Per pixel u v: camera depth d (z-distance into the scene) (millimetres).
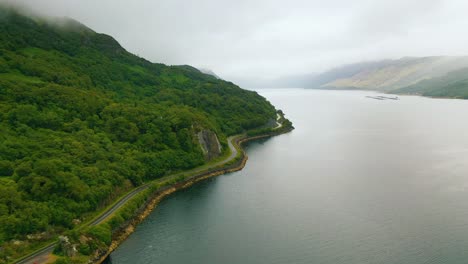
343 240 107250
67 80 194750
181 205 137750
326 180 164750
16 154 118562
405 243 104562
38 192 104000
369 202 135750
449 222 116875
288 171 181875
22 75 182875
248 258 99000
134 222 121062
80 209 111062
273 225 118688
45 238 97312
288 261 97000
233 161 192500
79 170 123375
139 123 175625
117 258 100188
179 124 188375
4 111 141000
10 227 91500
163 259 99438
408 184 155500
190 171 172500
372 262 95312
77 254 93438
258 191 152125
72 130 150625
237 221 122562
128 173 142250
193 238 111125
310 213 127188
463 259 95688
